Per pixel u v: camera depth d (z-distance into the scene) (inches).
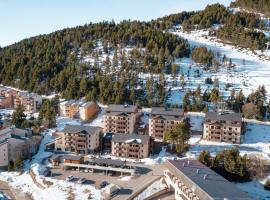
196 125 6776.6
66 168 5511.8
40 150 6225.4
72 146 6127.0
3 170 5634.8
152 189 4645.7
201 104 7342.5
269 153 5551.2
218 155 4987.7
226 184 3966.5
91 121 7313.0
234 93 7731.3
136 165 5482.3
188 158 5344.5
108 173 5300.2
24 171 5492.1
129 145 5797.2
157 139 6505.9
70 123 7273.6
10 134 6033.5
